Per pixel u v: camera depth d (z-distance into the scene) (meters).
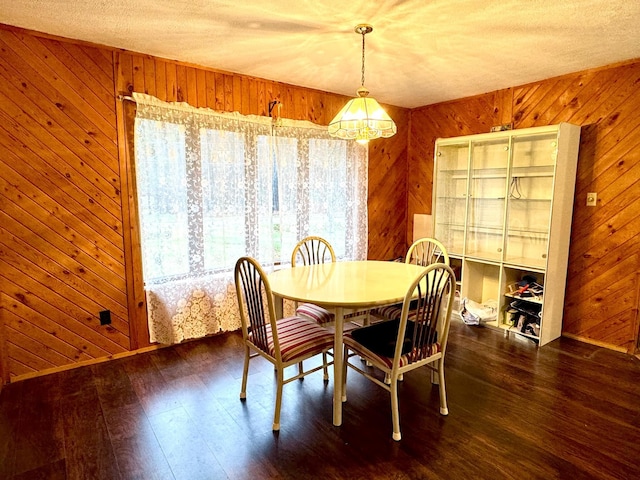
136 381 2.62
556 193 3.08
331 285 2.37
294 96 3.71
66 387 2.53
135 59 2.83
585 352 3.10
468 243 3.97
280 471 1.79
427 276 1.99
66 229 2.68
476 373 2.74
